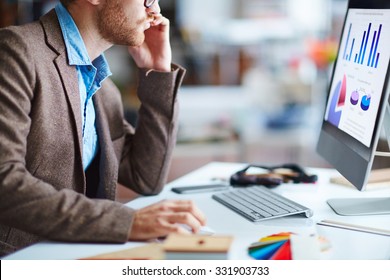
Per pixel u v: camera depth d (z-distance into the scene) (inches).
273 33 228.2
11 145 59.2
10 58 62.1
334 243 56.5
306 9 240.7
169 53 82.5
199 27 225.9
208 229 59.5
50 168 66.5
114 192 76.3
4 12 166.6
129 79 199.3
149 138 78.9
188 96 200.2
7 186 57.0
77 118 67.9
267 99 208.8
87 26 70.2
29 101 62.8
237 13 254.7
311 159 207.0
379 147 84.6
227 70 215.3
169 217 57.5
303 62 223.1
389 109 68.2
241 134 196.9
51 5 169.0
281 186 79.1
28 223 56.7
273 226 61.9
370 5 68.8
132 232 56.9
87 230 56.3
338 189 78.5
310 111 210.8
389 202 70.4
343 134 71.5
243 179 80.3
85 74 73.1
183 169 192.9
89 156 75.7
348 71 72.6
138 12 71.3
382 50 62.7
